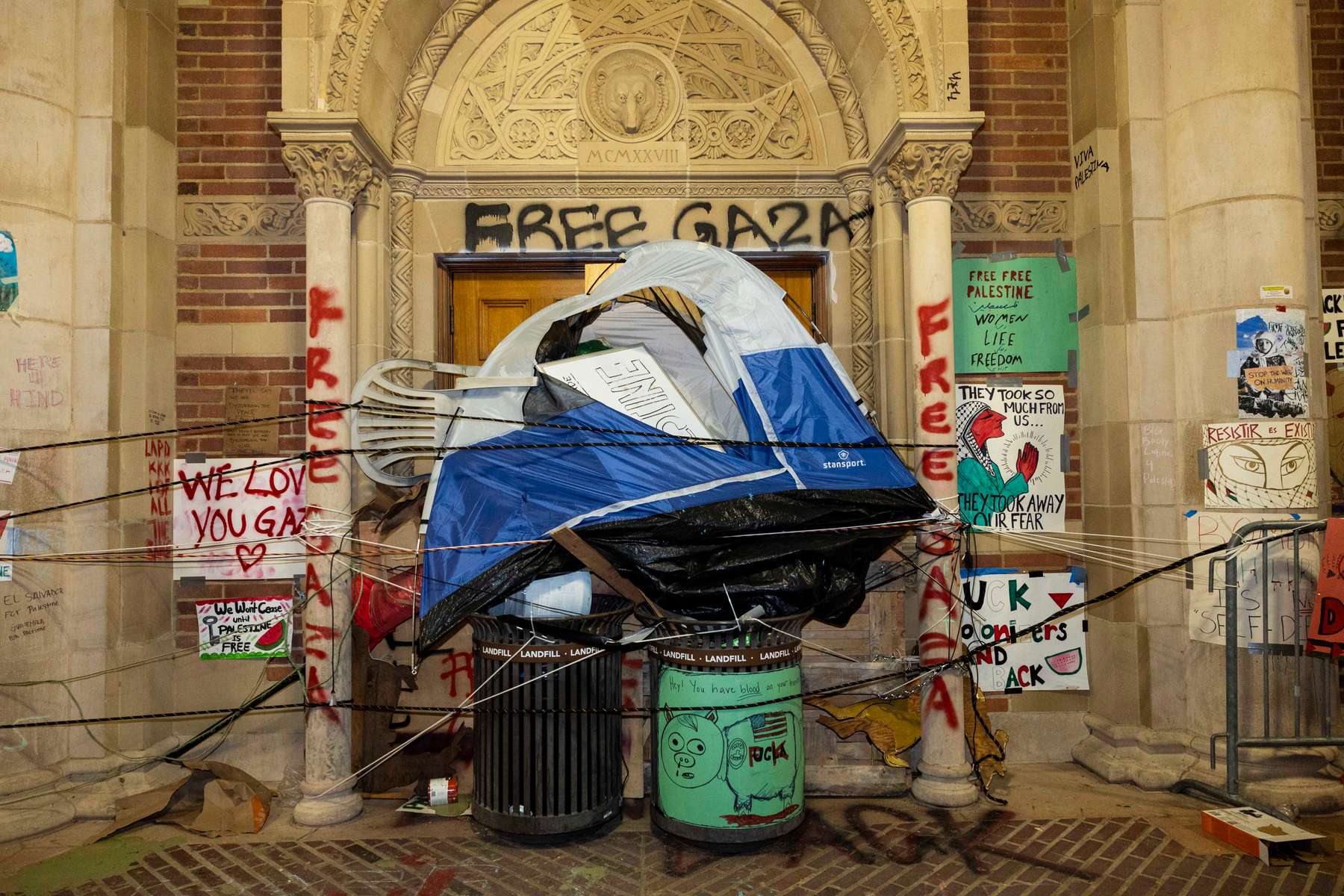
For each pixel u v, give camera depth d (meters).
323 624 4.07
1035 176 4.97
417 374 4.79
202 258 4.77
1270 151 4.23
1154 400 4.50
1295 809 3.91
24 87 4.16
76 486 4.26
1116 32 4.65
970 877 3.39
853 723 4.27
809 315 5.06
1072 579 4.86
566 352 4.04
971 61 4.98
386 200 4.69
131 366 4.45
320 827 3.92
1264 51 4.25
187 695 4.64
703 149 4.98
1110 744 4.55
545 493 3.58
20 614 4.06
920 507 3.75
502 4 4.93
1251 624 4.16
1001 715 4.80
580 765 3.65
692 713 3.58
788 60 5.00
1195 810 4.02
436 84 4.88
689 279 3.92
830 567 3.69
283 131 4.05
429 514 3.66
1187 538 4.37
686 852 3.63
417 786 4.18
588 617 3.65
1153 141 4.56
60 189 4.26
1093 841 3.69
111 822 4.02
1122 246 4.62
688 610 3.56
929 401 4.28
